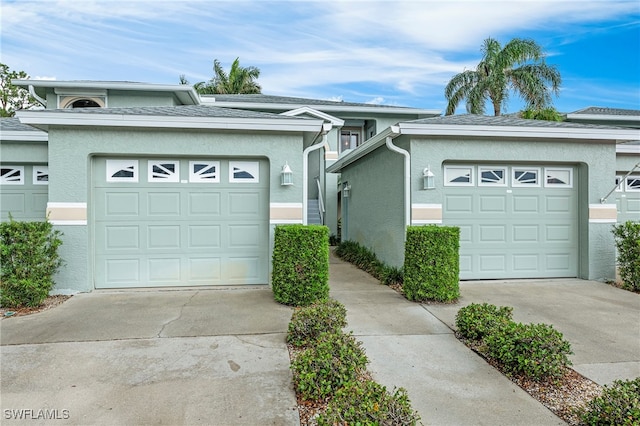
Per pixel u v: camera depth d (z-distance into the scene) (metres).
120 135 6.36
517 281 7.49
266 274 6.90
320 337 3.72
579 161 7.57
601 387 3.30
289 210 6.72
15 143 7.94
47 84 11.61
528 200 7.66
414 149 7.15
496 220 7.58
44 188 8.20
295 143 6.73
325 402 3.05
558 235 7.75
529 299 6.18
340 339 3.54
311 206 15.41
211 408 2.97
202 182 6.76
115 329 4.66
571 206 7.79
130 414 2.88
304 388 3.05
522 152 7.41
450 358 3.91
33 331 4.58
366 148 8.95
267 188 6.90
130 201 6.60
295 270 5.67
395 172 7.87
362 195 10.48
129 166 6.59
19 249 5.40
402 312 5.46
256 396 3.14
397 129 6.90
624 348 4.17
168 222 6.69
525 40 16.77
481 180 7.53
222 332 4.59
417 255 6.04
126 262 6.61
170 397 3.12
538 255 7.69
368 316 5.27
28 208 8.16
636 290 6.76
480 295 6.42
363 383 3.10
